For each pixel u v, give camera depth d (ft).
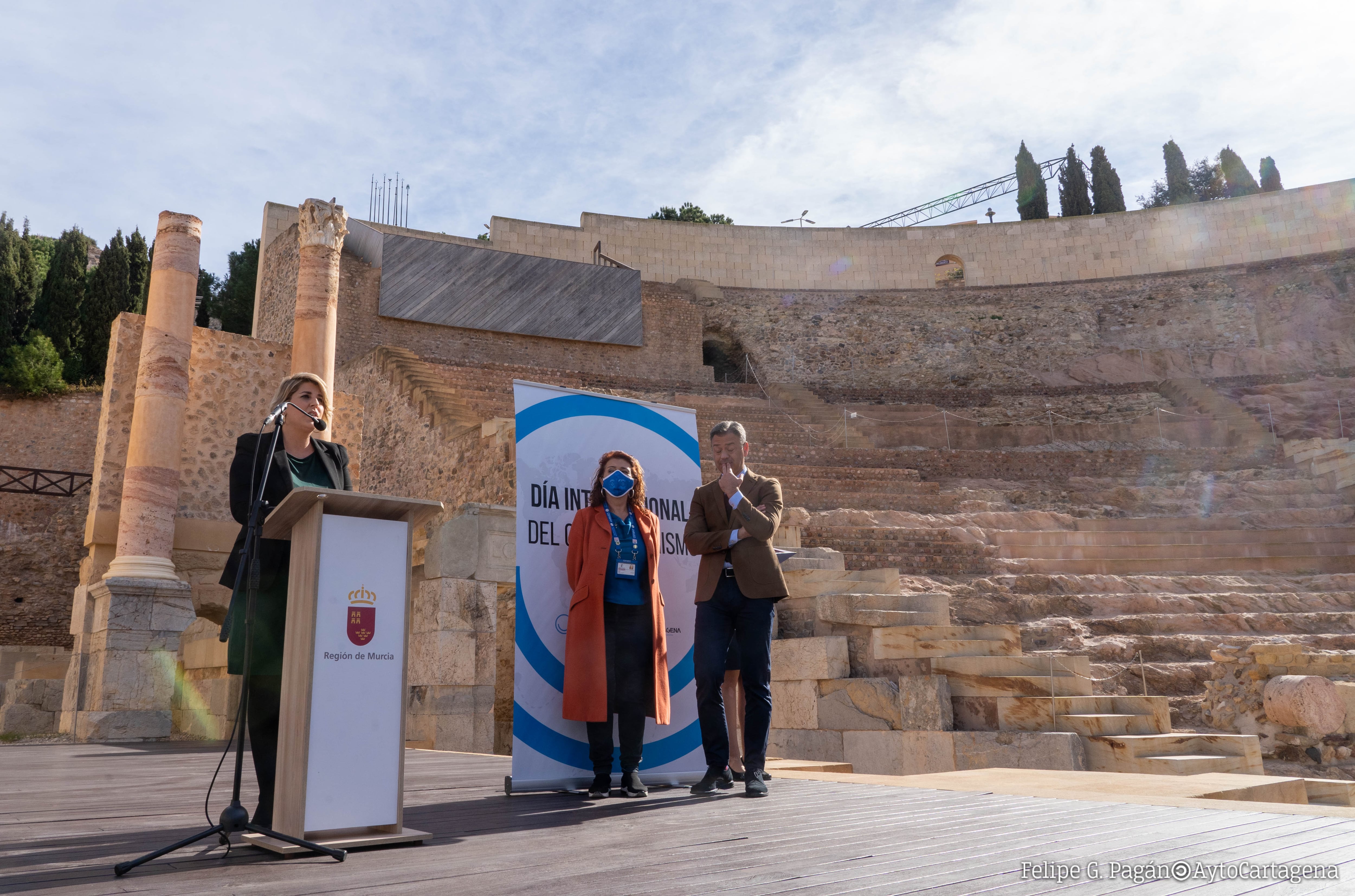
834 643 28.58
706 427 83.61
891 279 122.11
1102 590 47.55
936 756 25.79
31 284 116.47
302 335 44.93
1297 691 29.84
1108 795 13.96
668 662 15.90
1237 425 84.64
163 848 8.57
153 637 37.09
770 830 10.39
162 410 39.60
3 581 81.76
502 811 12.25
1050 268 121.19
